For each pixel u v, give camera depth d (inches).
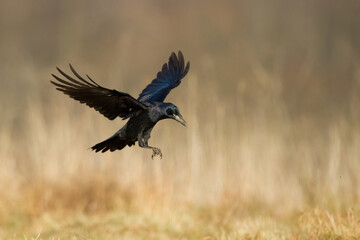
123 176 740.7
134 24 1718.8
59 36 1626.5
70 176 730.2
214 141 772.0
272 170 759.7
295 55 1530.5
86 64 1370.6
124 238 584.7
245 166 754.2
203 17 1704.0
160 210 670.5
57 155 753.0
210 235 609.3
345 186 735.1
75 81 413.1
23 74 1187.3
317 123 1091.9
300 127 964.6
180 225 637.9
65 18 1716.3
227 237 577.6
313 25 1654.8
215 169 754.8
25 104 1071.0
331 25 1668.3
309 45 1577.3
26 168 807.1
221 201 732.0
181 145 806.5
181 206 712.4
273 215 695.7
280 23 1649.9
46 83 1159.0
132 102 452.8
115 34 1638.8
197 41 1614.2
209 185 745.6
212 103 826.2
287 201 724.7
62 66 1328.7
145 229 617.9
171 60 551.2
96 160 760.3
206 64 1053.8
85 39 1619.1
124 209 690.8
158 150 477.4
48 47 1624.0
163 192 727.7
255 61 1118.4
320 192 703.7
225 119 805.9
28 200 705.6
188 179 745.0
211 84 908.6
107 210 705.6
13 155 848.3
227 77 1170.6
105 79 1115.3
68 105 839.1
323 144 928.9
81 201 711.1
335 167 716.7
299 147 819.4
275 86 847.1
